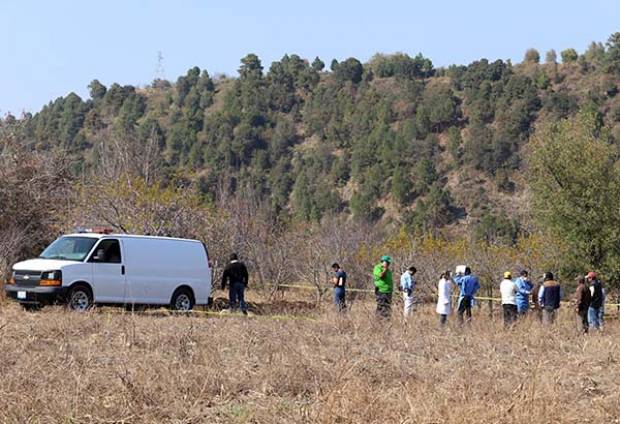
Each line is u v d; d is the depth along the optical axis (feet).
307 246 246.27
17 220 177.58
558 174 231.50
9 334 96.84
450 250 262.88
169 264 147.23
